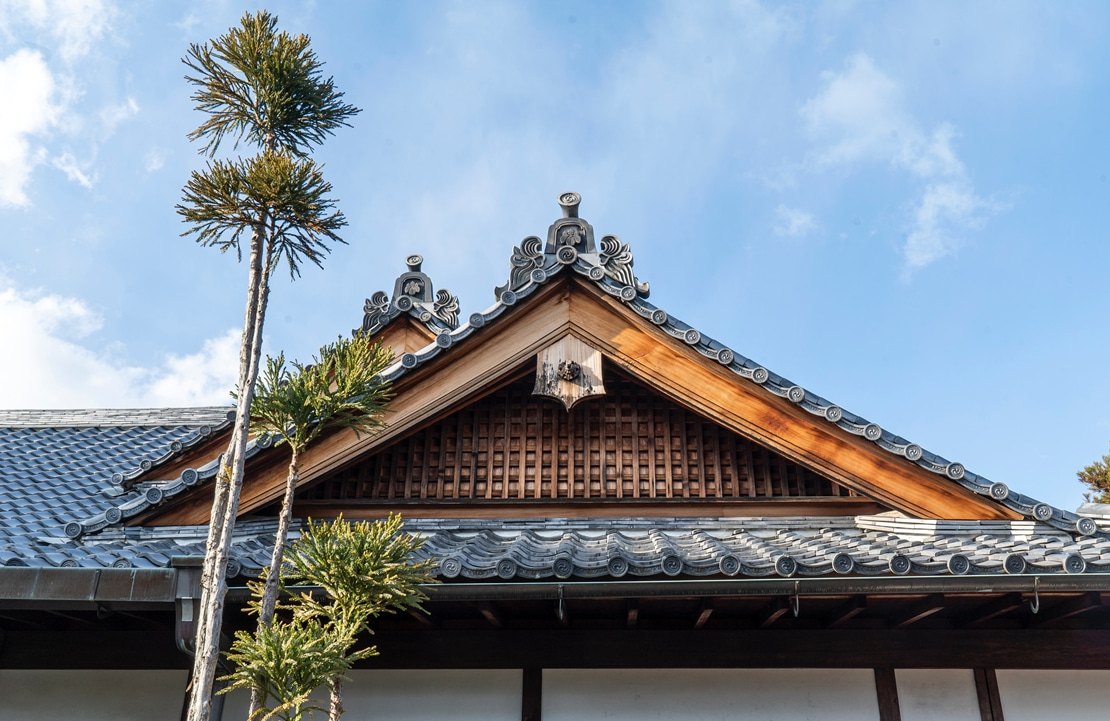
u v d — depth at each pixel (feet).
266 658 9.16
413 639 16.67
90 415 38.42
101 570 14.07
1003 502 16.79
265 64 11.07
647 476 19.48
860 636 16.39
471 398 19.02
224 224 10.68
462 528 18.79
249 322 10.23
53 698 16.83
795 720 15.80
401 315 24.17
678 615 16.42
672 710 15.94
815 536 17.93
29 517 21.56
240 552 15.25
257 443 17.52
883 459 17.71
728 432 19.74
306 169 10.57
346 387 10.76
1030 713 15.83
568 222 19.88
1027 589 13.62
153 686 16.89
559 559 13.76
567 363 18.66
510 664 16.42
